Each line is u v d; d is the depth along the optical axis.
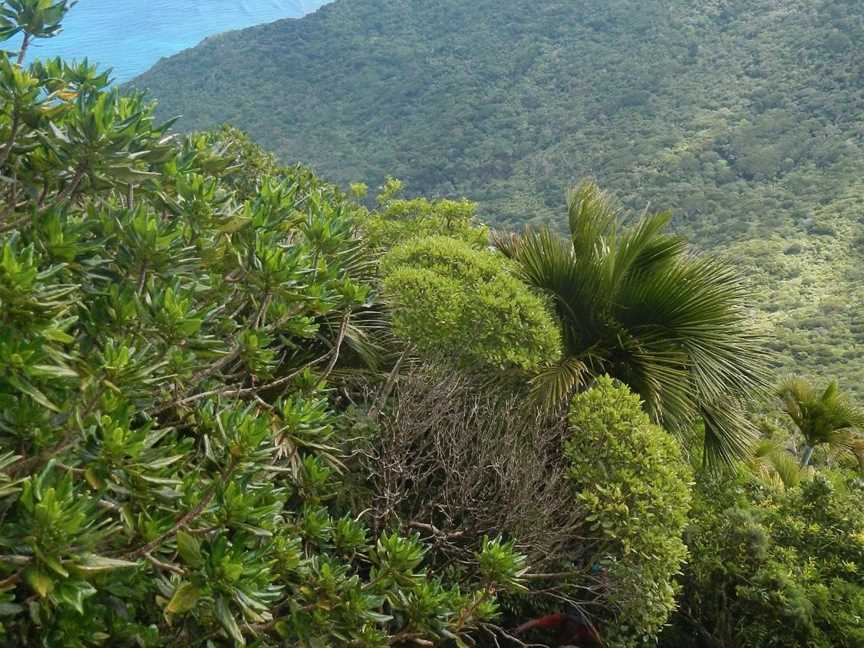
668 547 3.76
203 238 2.27
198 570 1.65
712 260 5.01
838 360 43.84
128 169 1.85
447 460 3.79
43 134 1.82
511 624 4.16
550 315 4.76
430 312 3.94
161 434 1.81
